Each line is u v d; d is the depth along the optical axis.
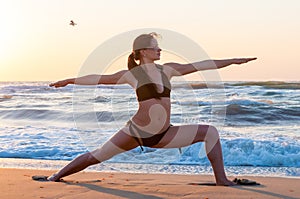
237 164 8.74
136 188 5.32
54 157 9.20
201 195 4.91
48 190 5.14
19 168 7.36
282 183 5.95
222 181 5.55
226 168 8.22
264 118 15.42
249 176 6.92
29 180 5.84
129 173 6.88
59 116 17.25
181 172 7.24
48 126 14.06
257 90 20.16
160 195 4.91
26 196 4.82
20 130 12.91
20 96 24.64
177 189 5.25
